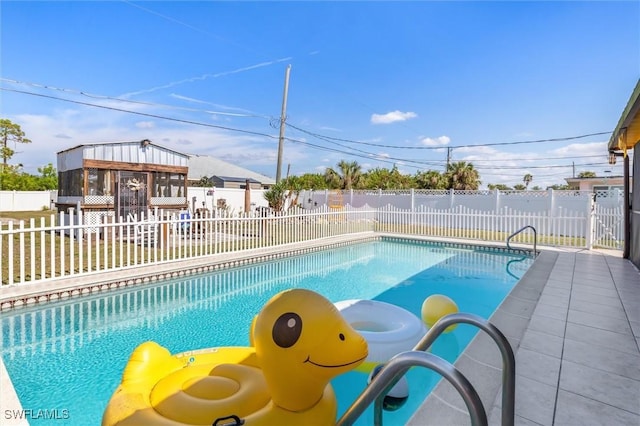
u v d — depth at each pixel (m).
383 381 1.35
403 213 14.24
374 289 7.20
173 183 13.90
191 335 4.82
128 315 5.50
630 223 8.44
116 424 1.97
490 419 2.24
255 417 1.93
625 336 3.60
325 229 12.05
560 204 14.41
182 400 2.14
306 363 1.83
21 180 30.27
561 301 4.90
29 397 3.24
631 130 6.41
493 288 7.25
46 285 5.66
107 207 11.88
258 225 9.70
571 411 2.30
